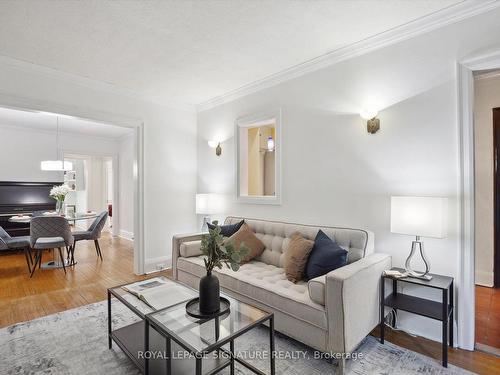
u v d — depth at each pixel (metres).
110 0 1.97
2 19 2.18
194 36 2.46
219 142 4.12
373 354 1.98
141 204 3.87
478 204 3.34
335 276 1.76
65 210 5.44
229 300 1.93
